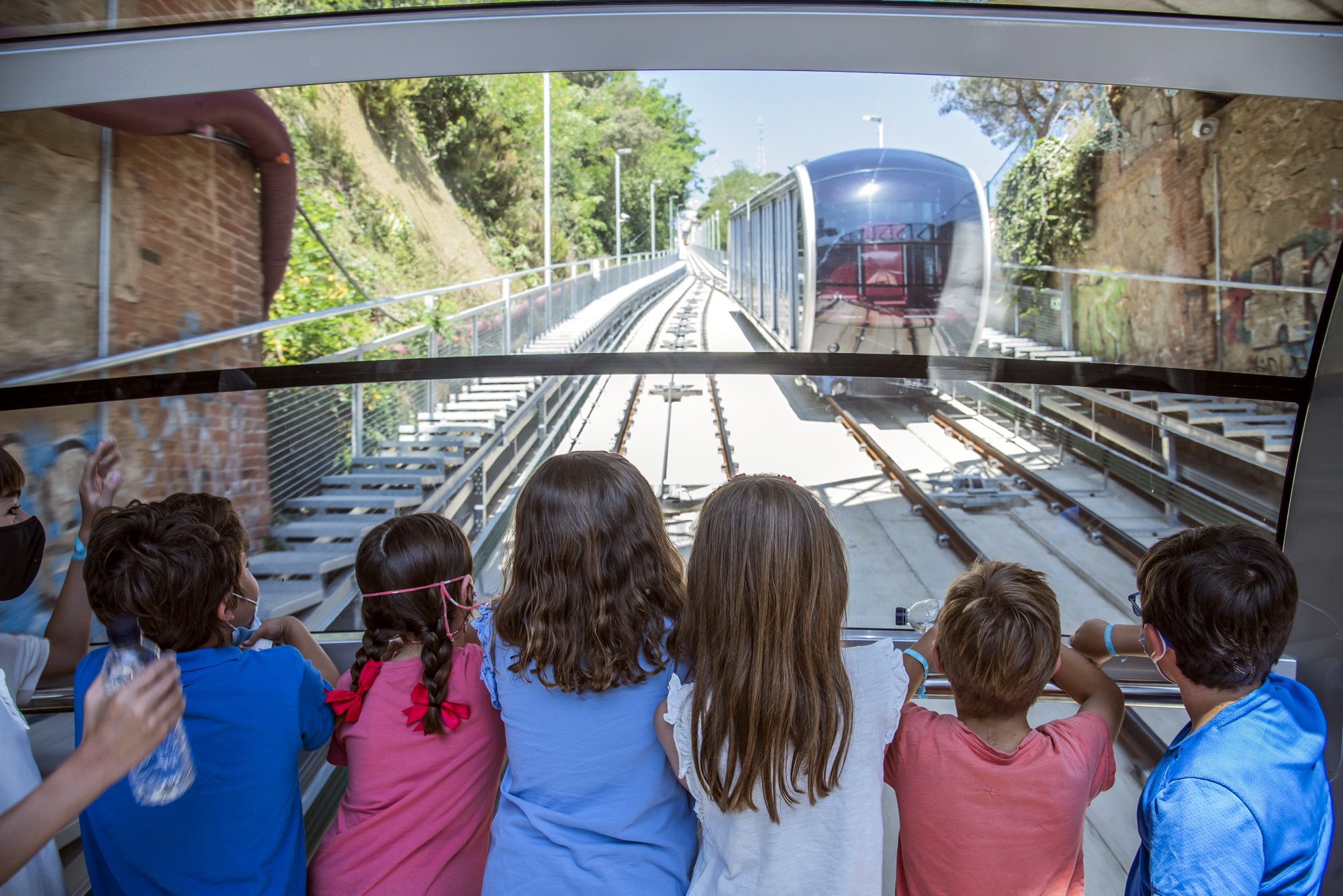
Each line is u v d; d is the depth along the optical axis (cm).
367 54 186
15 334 349
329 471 707
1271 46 173
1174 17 173
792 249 816
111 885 132
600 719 132
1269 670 119
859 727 122
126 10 178
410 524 149
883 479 834
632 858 127
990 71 182
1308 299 377
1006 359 266
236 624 166
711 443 967
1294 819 113
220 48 185
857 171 737
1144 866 124
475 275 1016
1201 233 440
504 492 889
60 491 379
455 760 145
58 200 357
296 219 691
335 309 674
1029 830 121
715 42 184
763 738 115
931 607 195
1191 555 121
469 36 185
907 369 286
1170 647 123
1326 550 187
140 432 450
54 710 178
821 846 120
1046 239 605
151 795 111
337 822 147
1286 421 593
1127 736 248
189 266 439
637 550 132
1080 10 174
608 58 187
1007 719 128
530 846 128
